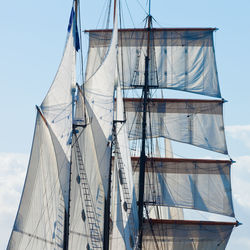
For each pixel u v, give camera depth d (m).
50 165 184.75
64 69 186.25
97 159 192.00
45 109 185.62
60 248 181.00
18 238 185.75
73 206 190.38
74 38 187.88
